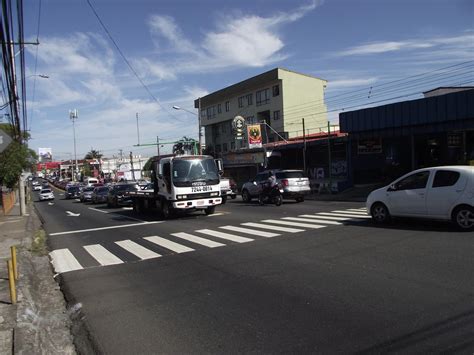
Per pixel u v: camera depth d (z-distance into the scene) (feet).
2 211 96.37
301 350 14.23
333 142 97.04
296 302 19.19
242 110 195.52
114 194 95.71
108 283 25.14
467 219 34.14
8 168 88.22
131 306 20.35
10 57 29.45
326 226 42.37
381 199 40.60
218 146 220.02
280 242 34.86
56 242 44.24
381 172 99.25
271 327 16.43
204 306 19.54
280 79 171.42
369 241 32.55
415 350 13.70
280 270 25.27
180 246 36.14
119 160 368.48
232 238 38.60
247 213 60.34
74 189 171.32
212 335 16.06
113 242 41.06
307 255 28.99
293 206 68.90
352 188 94.07
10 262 21.15
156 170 61.26
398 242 31.35
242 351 14.47
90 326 18.04
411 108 76.84
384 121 81.97
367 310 17.56
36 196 229.86
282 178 76.95
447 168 35.94
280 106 173.58
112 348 15.55
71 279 26.86
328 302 18.86
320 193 100.58
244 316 17.85
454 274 22.04
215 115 215.31
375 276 22.57
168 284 23.90
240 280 23.62
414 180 38.06
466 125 68.74
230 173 149.28
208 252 32.60
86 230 52.90
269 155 120.06
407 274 22.57
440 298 18.47
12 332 17.20
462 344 13.96
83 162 447.01
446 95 70.79
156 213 69.72
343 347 14.25
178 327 17.12
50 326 18.85
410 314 16.81
